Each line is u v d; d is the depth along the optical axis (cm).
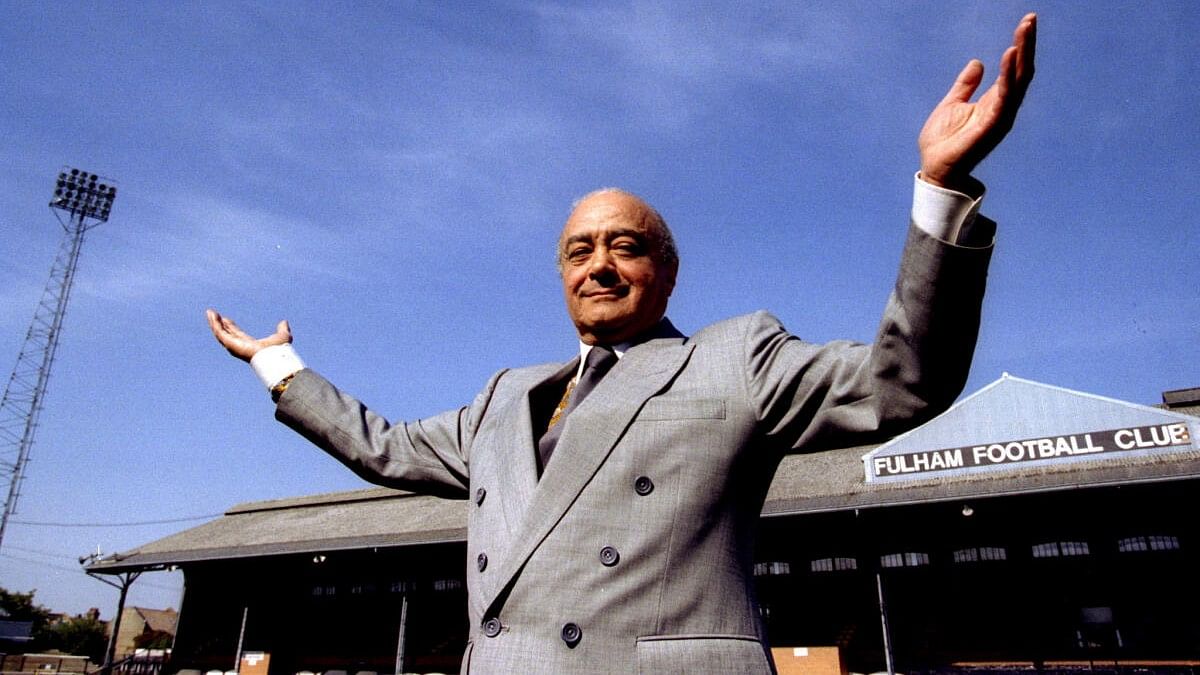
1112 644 1593
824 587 1886
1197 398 1911
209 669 2612
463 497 221
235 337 236
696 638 148
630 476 160
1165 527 1625
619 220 196
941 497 1631
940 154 133
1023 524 1752
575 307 197
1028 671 1645
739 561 161
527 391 199
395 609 2409
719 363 171
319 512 2936
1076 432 1591
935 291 133
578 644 147
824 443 157
